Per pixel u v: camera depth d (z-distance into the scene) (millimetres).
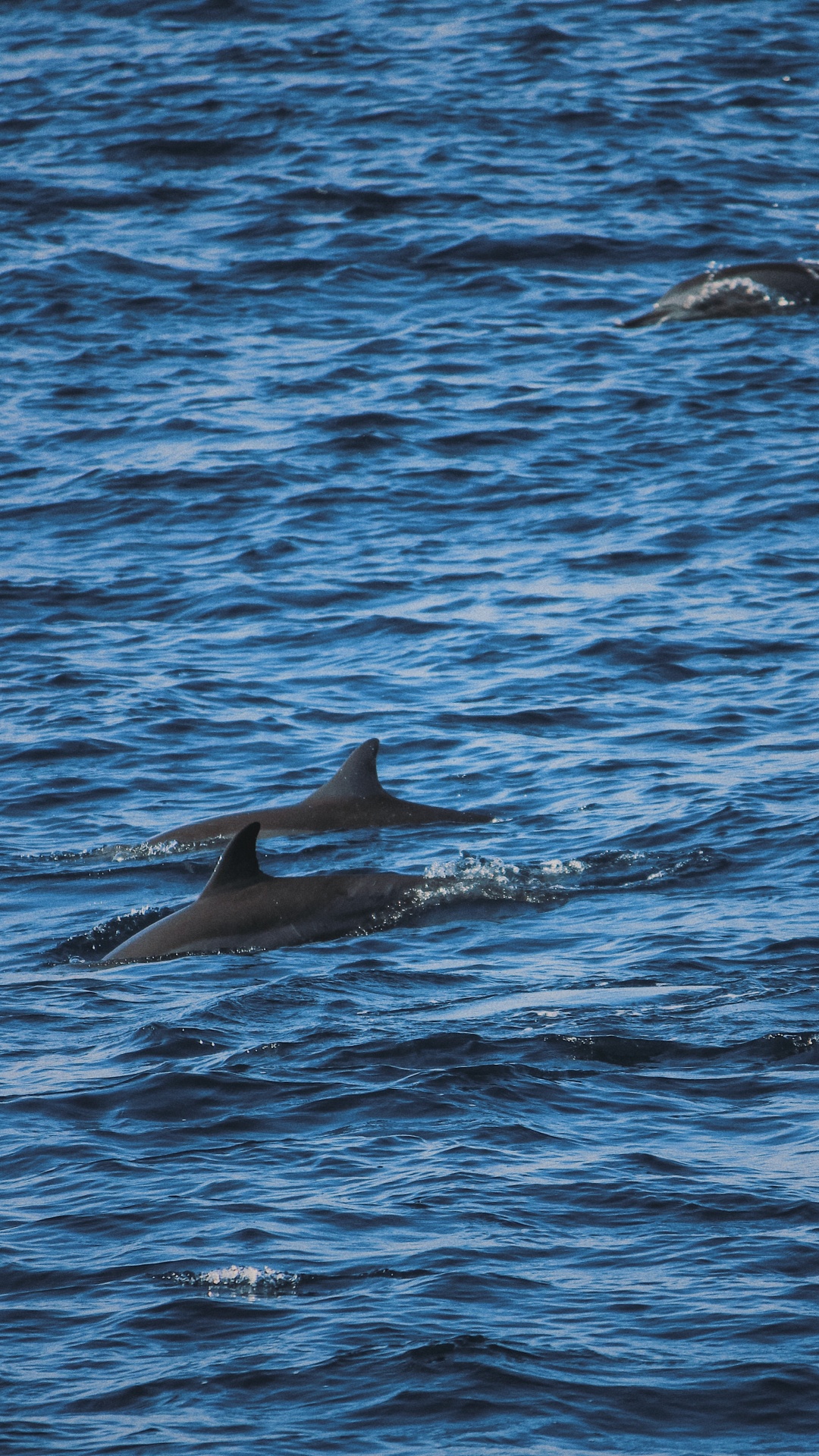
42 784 69812
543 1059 41469
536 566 93375
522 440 111625
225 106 181625
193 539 99125
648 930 52031
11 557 97188
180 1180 35344
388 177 161250
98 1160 36562
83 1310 29984
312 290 139875
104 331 132625
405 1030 43969
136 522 101312
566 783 67688
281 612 89062
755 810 62562
